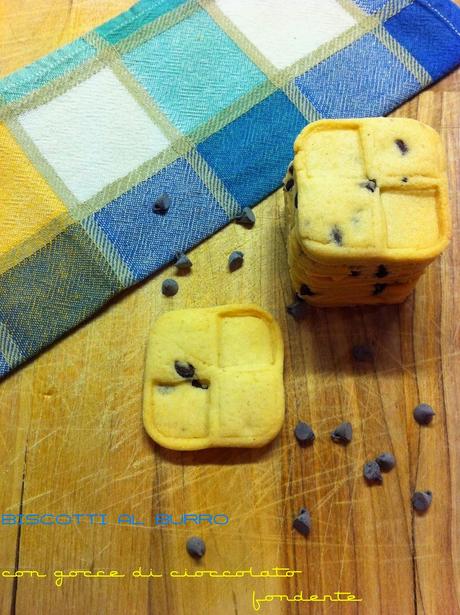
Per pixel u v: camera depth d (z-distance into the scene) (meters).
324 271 0.21
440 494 0.22
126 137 0.26
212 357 0.23
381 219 0.20
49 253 0.25
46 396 0.24
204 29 0.28
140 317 0.25
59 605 0.22
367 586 0.22
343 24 0.28
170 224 0.25
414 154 0.21
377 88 0.27
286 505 0.22
